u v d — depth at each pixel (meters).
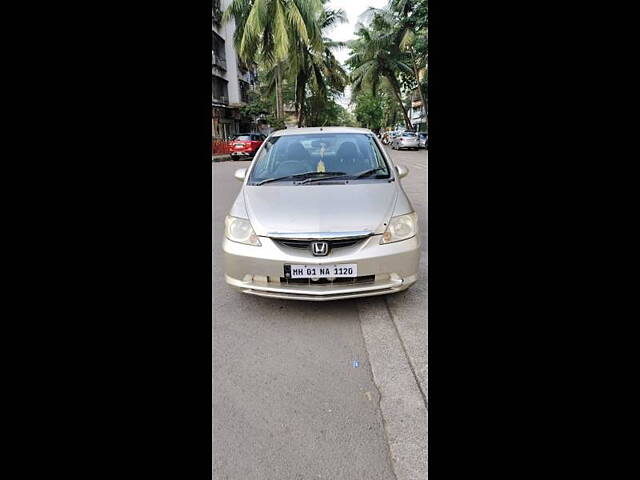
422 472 1.55
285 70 23.08
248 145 18.53
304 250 2.51
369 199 2.78
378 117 53.22
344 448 1.67
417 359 2.22
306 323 2.64
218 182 10.38
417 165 12.84
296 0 17.42
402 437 1.72
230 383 2.05
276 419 1.82
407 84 30.28
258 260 2.54
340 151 3.46
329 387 2.03
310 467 1.59
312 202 2.76
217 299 3.02
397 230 2.59
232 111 29.12
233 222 2.75
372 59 27.19
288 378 2.10
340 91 27.77
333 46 24.75
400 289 2.58
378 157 3.42
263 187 3.09
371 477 1.54
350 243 2.51
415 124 43.72
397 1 23.02
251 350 2.34
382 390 2.00
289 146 3.53
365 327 2.57
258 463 1.61
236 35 18.80
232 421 1.81
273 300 2.98
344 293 2.51
